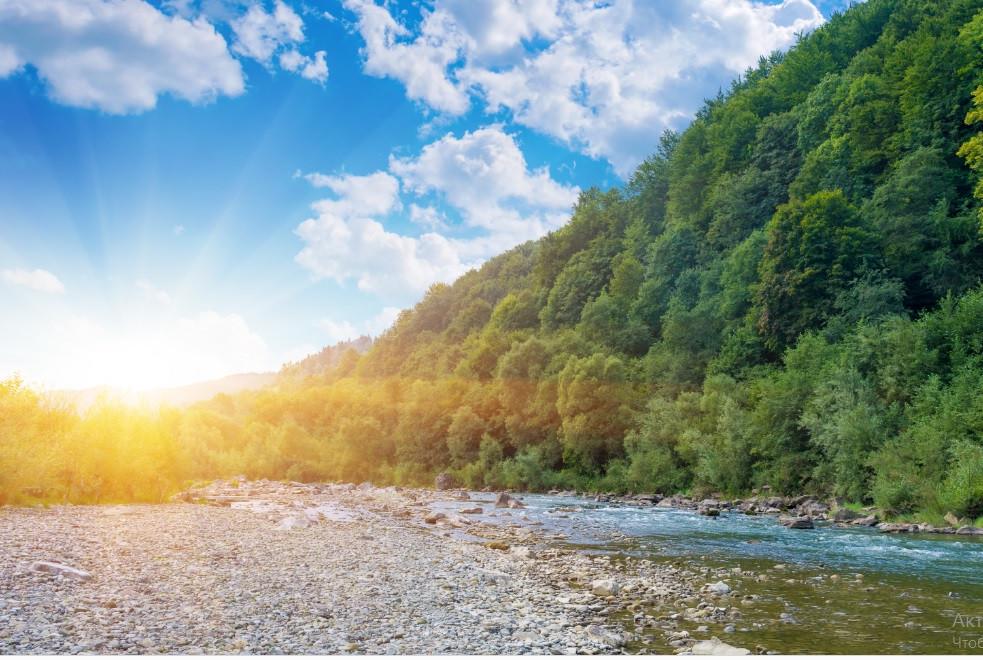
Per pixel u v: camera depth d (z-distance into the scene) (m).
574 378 76.62
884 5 105.62
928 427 39.34
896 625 13.98
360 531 27.59
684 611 15.23
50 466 33.25
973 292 49.41
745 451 54.19
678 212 115.81
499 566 20.86
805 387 51.28
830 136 85.56
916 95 72.25
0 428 32.03
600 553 25.00
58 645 9.61
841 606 15.79
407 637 11.67
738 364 68.69
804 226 64.31
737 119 109.31
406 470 102.56
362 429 115.75
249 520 28.23
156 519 26.56
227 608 12.73
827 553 24.94
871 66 89.50
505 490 81.00
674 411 64.44
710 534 31.50
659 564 22.22
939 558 23.62
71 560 16.14
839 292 59.62
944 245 59.16
